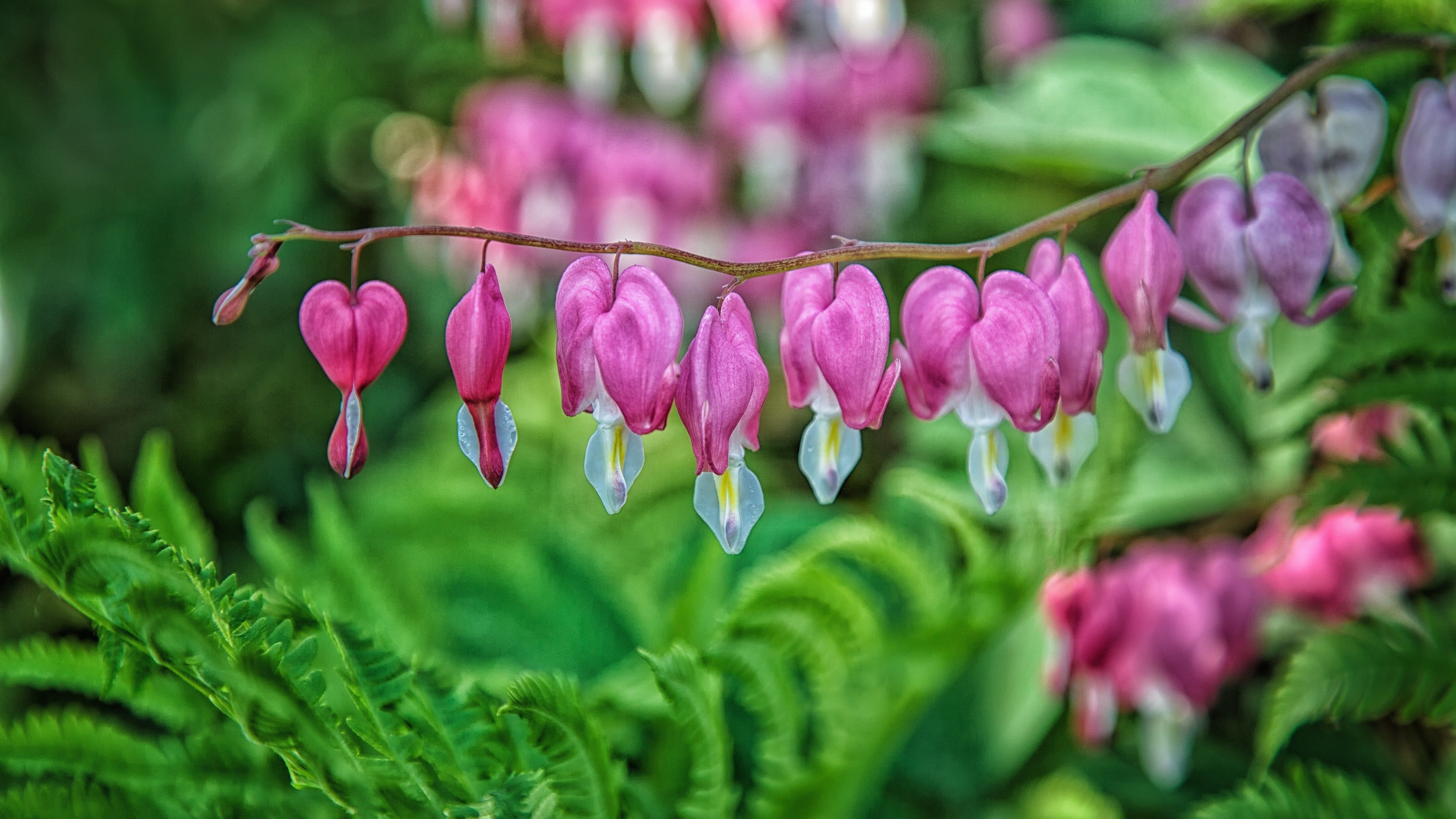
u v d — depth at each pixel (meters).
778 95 1.28
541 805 0.67
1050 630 0.82
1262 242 0.66
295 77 1.53
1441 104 0.69
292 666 0.65
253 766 0.70
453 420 1.27
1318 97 0.70
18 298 1.67
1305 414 0.74
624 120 1.33
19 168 1.68
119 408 1.66
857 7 1.16
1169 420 0.66
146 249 1.63
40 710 1.14
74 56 1.72
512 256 1.31
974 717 0.83
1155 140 0.91
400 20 1.52
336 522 0.79
